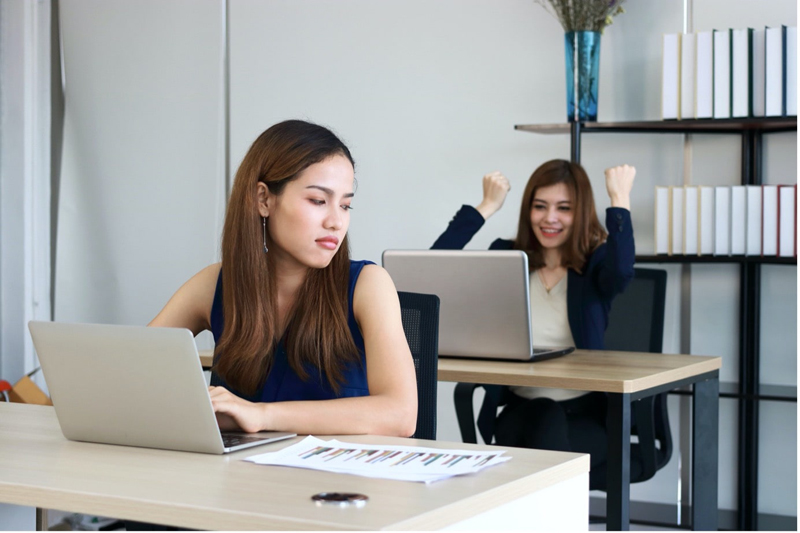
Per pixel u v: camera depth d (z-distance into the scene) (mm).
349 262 1735
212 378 1784
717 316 3693
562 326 3062
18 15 4609
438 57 4074
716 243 3420
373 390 1630
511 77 3959
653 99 3752
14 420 1688
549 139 3895
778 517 3566
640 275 3191
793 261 3301
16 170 4645
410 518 976
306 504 1035
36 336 1447
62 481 1171
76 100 4680
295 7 4324
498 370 2344
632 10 3764
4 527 1626
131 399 1381
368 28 4195
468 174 4039
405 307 2016
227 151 4477
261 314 1675
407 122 4137
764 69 3330
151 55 4551
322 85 4285
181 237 4500
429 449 1336
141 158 4566
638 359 2580
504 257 2434
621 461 2133
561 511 1264
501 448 1387
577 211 3061
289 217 1632
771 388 3535
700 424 2523
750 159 3580
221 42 4434
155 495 1087
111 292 4609
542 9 3900
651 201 3760
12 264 4660
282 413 1493
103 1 4625
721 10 3646
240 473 1206
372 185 4199
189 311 1859
